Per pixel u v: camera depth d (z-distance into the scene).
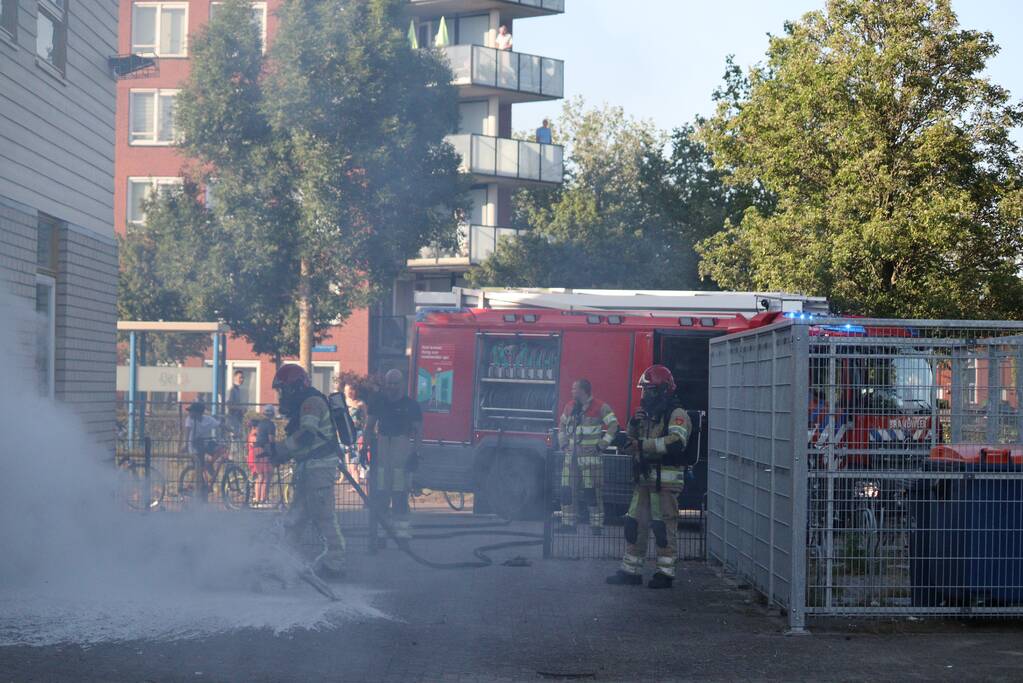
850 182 32.97
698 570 13.97
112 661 8.78
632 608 11.34
